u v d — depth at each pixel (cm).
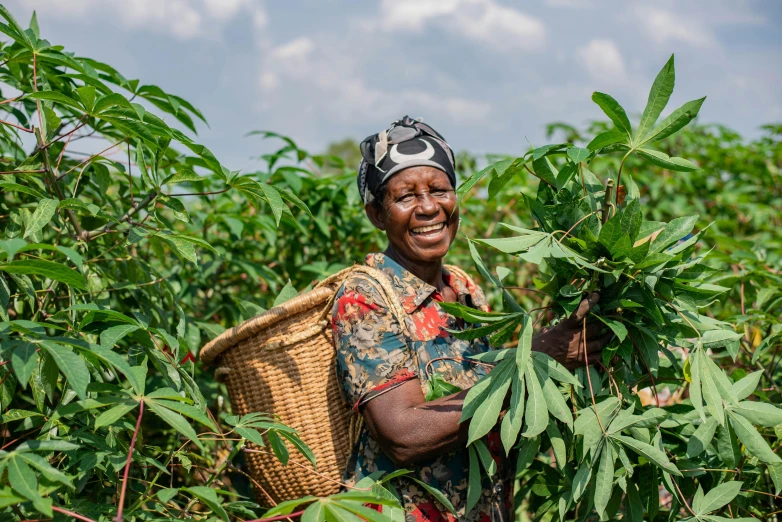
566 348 141
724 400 140
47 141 164
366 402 139
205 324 214
